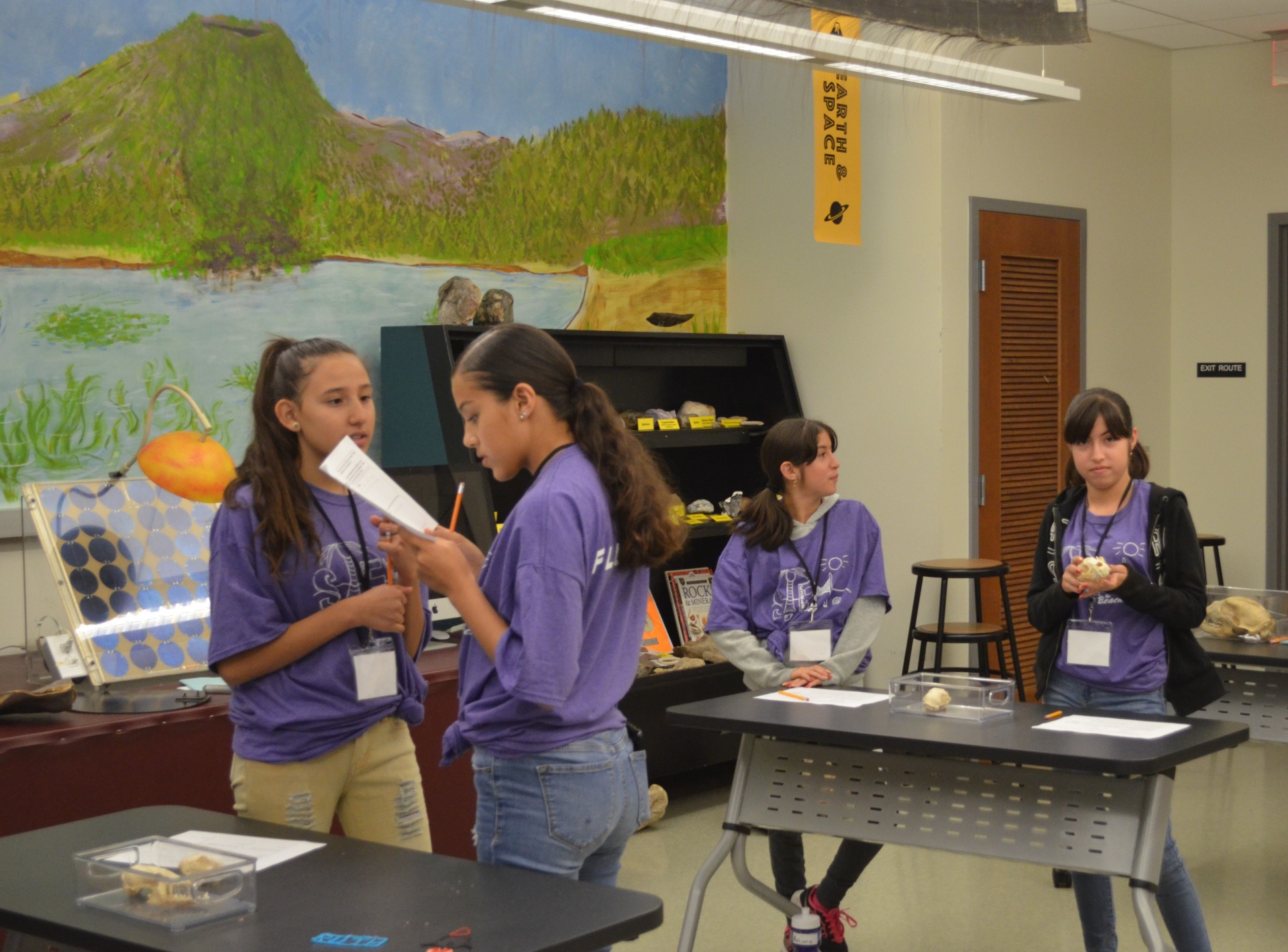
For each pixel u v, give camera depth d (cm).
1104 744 264
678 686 532
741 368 640
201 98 459
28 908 182
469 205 542
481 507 478
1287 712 383
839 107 568
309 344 253
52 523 364
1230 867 450
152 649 369
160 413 450
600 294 594
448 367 485
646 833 498
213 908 173
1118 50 671
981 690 295
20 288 417
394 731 261
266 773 247
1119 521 339
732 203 650
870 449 604
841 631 374
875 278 598
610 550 205
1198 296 706
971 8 452
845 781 309
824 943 359
